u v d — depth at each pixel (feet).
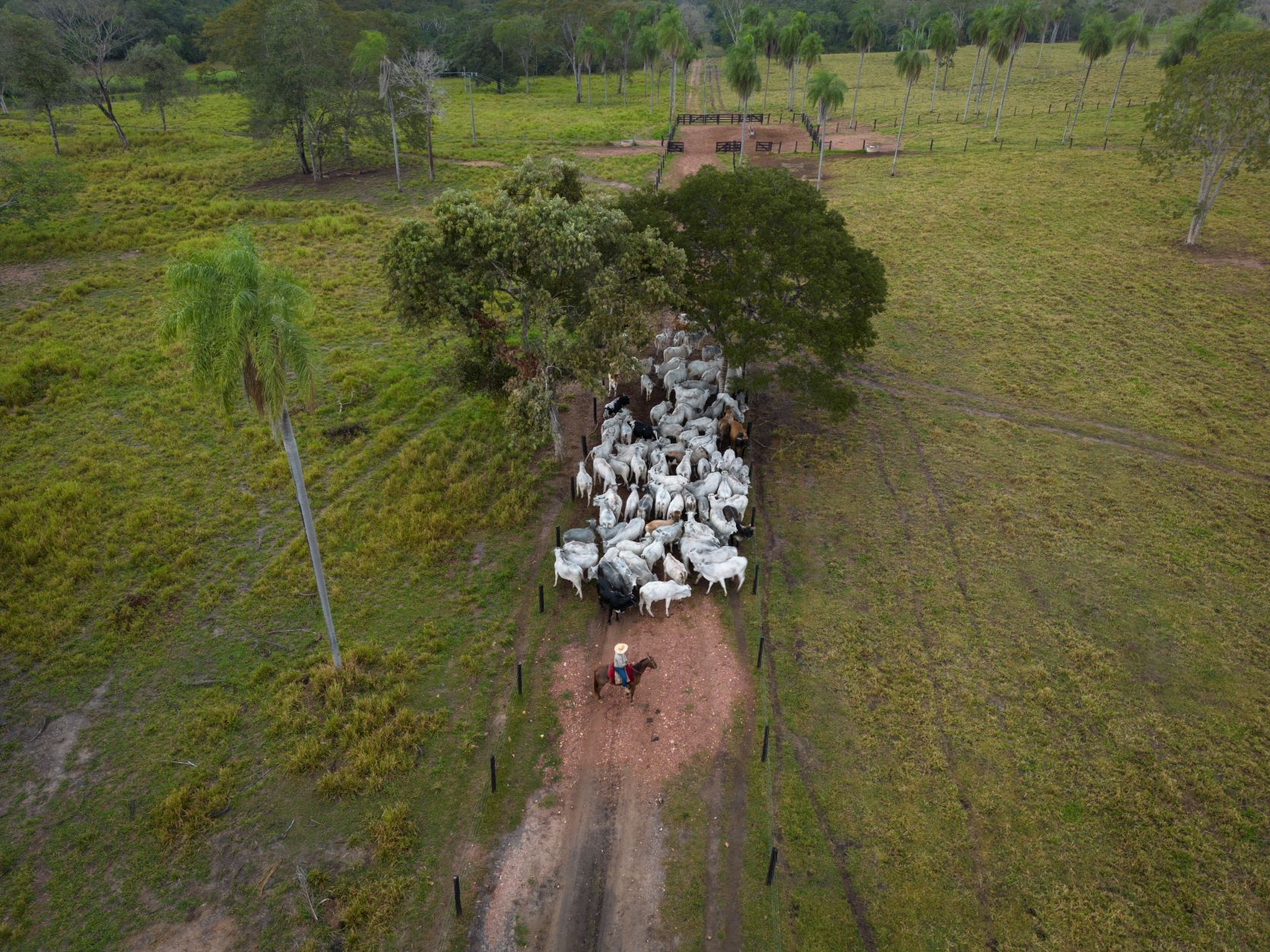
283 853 59.00
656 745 68.03
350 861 58.49
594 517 95.86
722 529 88.48
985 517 97.25
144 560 88.22
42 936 53.47
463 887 57.00
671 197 110.93
